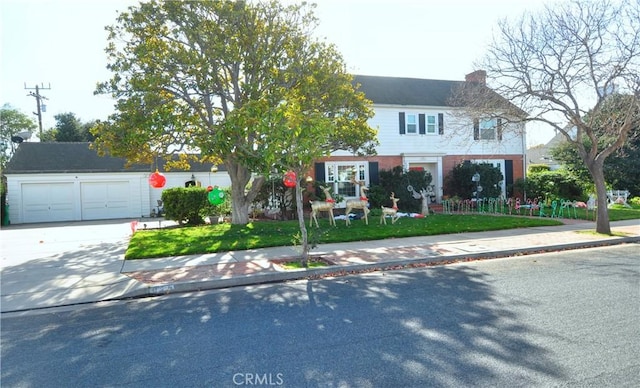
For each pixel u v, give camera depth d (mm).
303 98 13109
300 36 13883
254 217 18344
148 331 5027
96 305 6305
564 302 5707
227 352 4273
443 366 3781
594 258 9156
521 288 6551
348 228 13648
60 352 4422
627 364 3738
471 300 5926
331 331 4805
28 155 24062
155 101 12164
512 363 3809
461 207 20859
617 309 5352
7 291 6945
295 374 3703
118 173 24281
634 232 12438
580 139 12414
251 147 10430
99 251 10992
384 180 20547
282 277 7773
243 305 6066
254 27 13195
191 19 12508
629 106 11414
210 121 13961
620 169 23250
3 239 14281
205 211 17125
